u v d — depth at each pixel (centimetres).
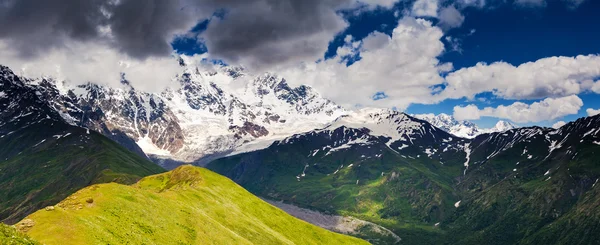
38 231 7388
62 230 7581
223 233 12031
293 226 18562
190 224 11138
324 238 19025
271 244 14700
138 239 8719
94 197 9438
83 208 8781
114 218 9025
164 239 9531
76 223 7950
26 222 7581
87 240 7575
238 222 14938
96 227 8194
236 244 11838
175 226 10531
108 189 10119
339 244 19050
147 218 9894
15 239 6128
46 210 8044
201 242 10625
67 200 9088
